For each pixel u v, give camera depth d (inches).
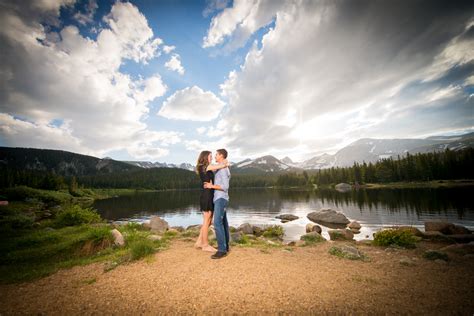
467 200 1365.7
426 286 157.0
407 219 943.7
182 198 3366.1
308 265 208.4
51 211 1568.7
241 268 193.0
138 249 235.0
